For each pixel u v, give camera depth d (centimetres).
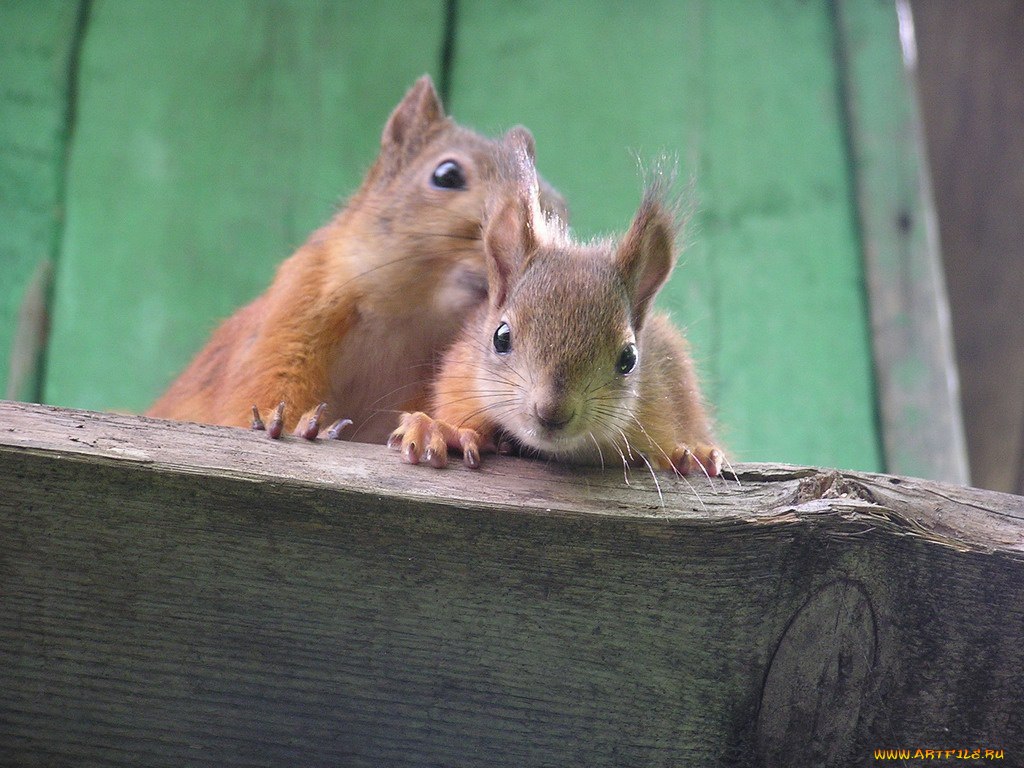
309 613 250
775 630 251
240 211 278
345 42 281
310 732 251
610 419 256
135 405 275
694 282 277
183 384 268
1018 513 251
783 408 275
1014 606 251
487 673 251
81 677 250
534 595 251
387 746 251
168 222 277
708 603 251
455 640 251
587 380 256
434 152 266
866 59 281
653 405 258
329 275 265
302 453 251
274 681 251
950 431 274
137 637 250
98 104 278
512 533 250
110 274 276
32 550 250
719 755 251
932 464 274
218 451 251
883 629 251
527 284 257
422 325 265
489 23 282
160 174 278
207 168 278
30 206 276
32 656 250
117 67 279
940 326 276
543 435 255
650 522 250
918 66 302
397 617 251
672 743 251
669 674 251
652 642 251
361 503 250
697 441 261
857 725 251
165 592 250
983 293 309
